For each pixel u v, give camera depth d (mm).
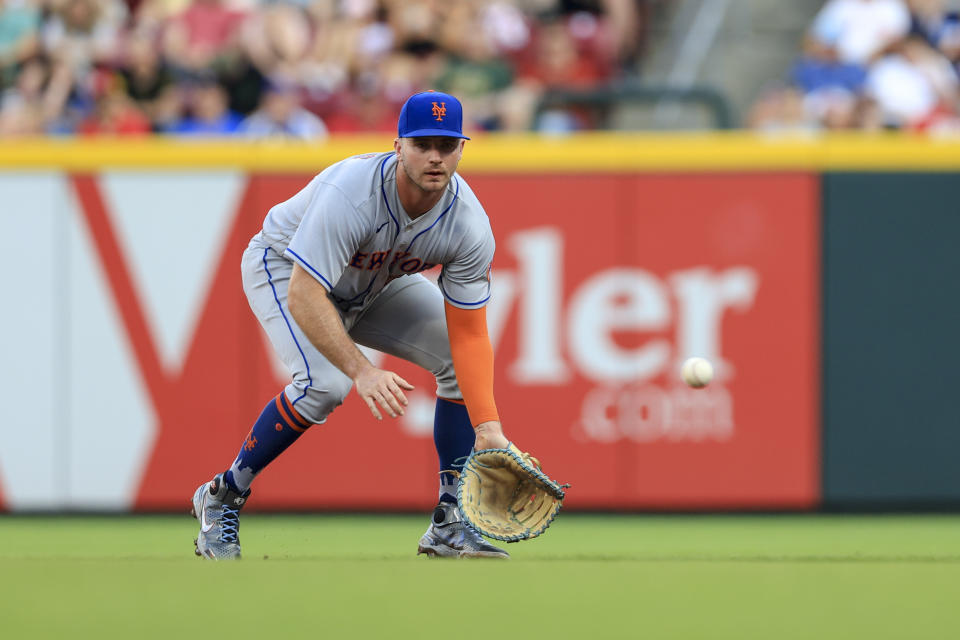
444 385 14641
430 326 14531
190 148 24453
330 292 13867
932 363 24422
